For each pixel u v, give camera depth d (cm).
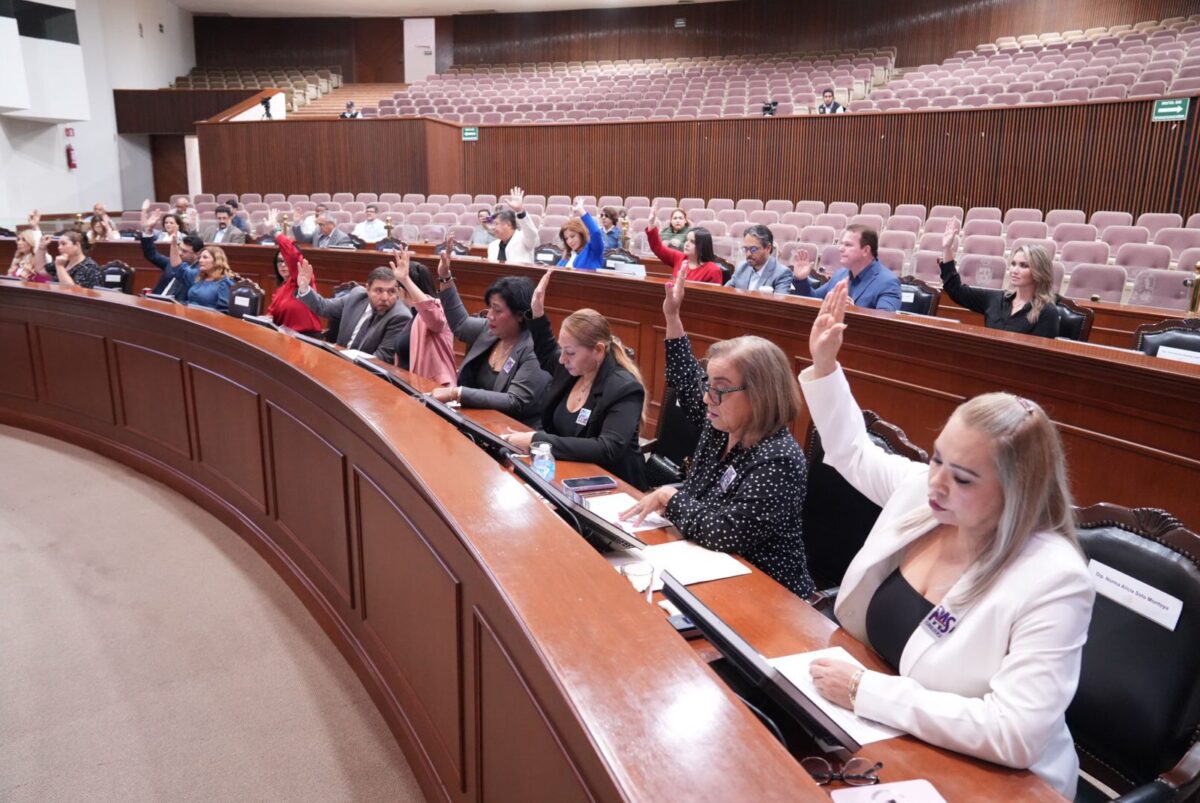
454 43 1738
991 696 121
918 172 896
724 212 902
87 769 210
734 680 139
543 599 116
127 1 1505
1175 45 1013
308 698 240
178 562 323
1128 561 143
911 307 448
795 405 199
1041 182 830
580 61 1653
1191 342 330
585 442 259
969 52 1259
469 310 590
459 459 176
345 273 673
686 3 1555
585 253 571
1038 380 280
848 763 118
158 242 773
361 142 1119
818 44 1473
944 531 146
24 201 1355
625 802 77
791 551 197
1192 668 133
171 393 383
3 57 1214
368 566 228
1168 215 723
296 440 277
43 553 329
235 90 1442
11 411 488
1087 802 147
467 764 161
